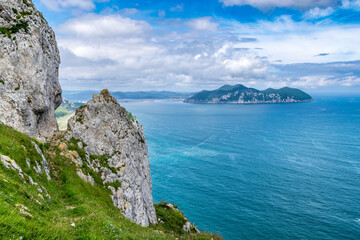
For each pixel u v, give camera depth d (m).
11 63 30.06
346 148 185.50
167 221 49.97
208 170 138.88
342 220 86.94
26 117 30.50
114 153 41.06
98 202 27.30
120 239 14.98
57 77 40.81
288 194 108.25
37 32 33.53
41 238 10.03
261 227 83.38
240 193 109.38
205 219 88.69
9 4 31.44
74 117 40.62
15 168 18.64
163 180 123.75
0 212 9.71
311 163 150.25
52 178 26.61
